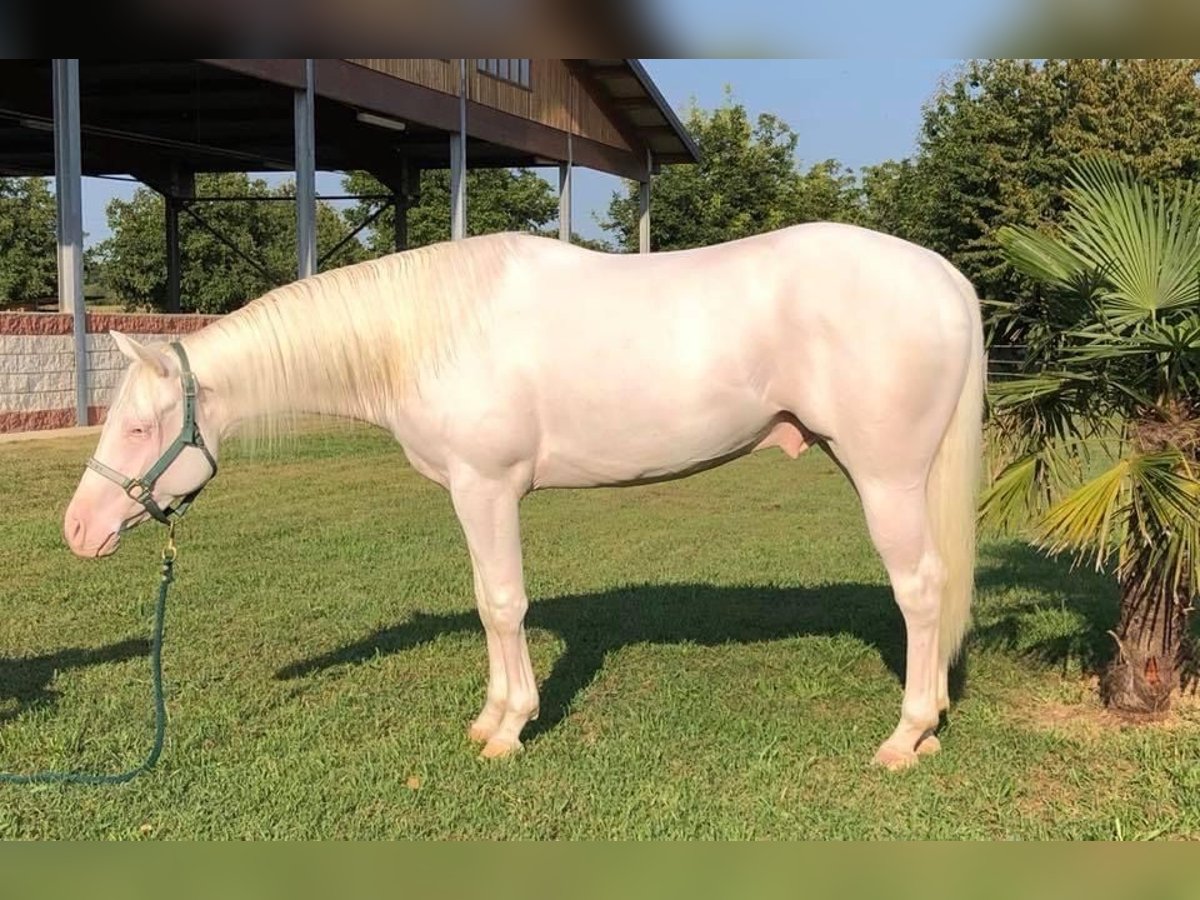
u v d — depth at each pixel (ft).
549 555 21.07
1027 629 14.48
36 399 37.19
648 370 9.94
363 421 11.21
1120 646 11.50
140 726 11.60
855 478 10.02
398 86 48.52
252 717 11.93
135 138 54.70
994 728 11.12
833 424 9.86
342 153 62.80
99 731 11.48
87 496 10.28
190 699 12.46
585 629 15.46
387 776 10.25
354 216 124.26
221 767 10.46
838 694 12.41
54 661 13.84
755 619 15.89
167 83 48.80
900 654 13.89
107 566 19.26
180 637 14.96
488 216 118.01
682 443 10.18
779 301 9.84
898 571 10.05
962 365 9.74
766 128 93.97
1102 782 9.91
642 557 20.83
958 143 66.69
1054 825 9.09
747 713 11.82
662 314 10.00
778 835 8.95
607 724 11.59
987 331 12.53
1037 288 11.98
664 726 11.41
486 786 9.97
